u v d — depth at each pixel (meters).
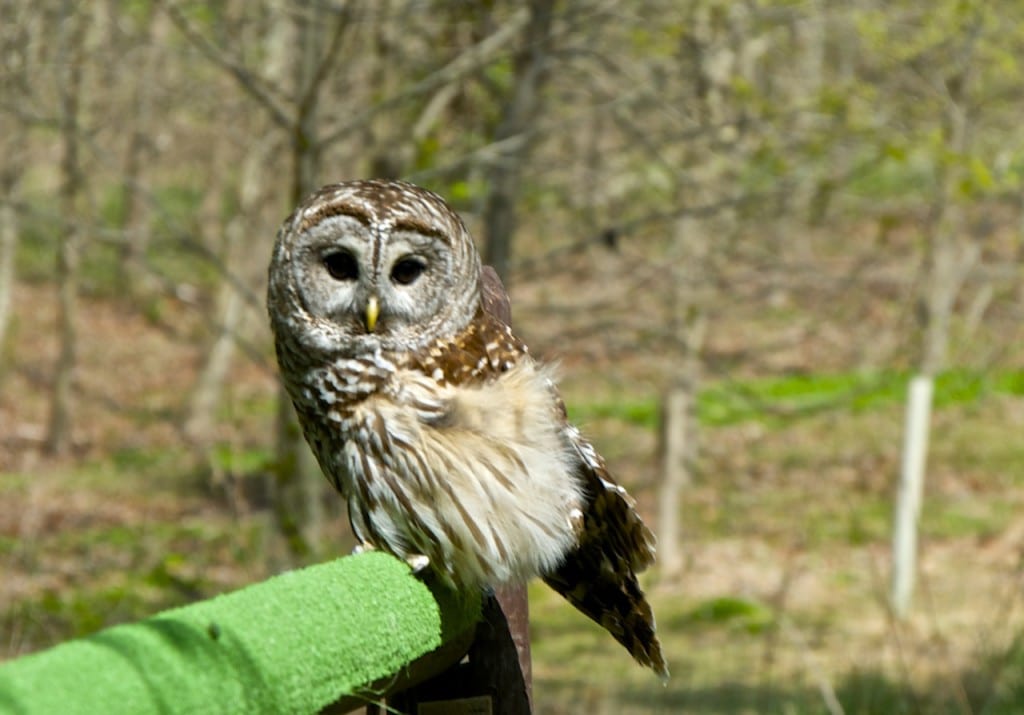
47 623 12.71
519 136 13.85
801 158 15.60
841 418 26.17
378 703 4.16
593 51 14.42
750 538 21.23
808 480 23.83
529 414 5.15
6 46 13.02
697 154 16.94
